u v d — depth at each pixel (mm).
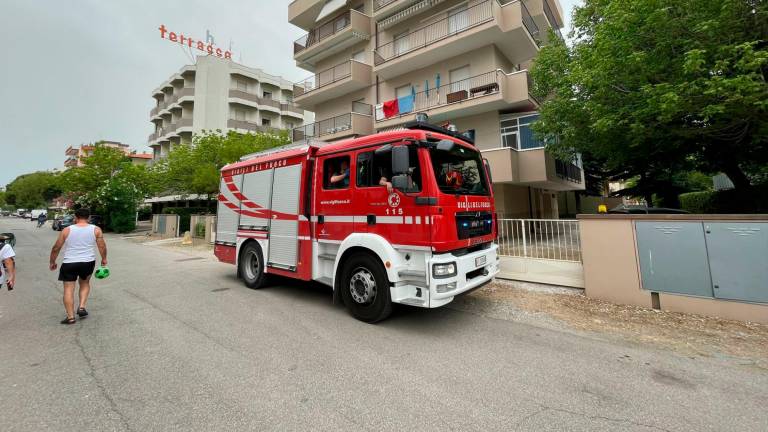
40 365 3357
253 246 6871
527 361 3484
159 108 40656
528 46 14141
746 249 4383
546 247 6664
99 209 27844
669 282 4910
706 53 5906
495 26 12711
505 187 13570
